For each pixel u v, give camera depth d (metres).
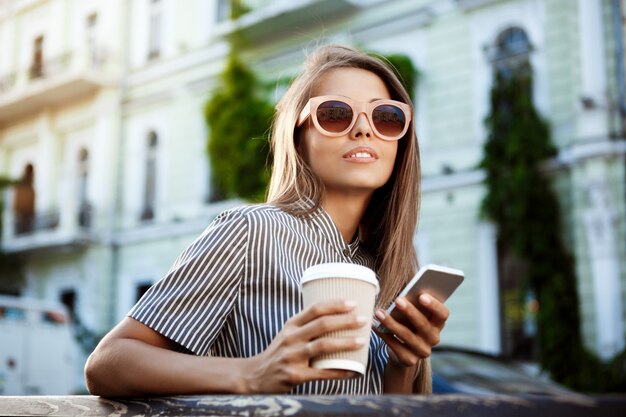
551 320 10.57
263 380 0.98
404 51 12.89
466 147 12.02
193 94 16.30
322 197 1.43
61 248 17.70
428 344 1.23
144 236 16.73
